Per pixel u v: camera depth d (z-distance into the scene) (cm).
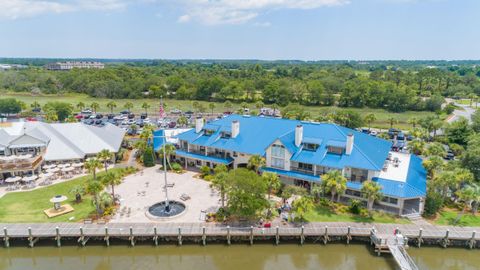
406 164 6272
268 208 5131
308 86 19588
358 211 5234
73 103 18500
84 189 5738
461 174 5384
